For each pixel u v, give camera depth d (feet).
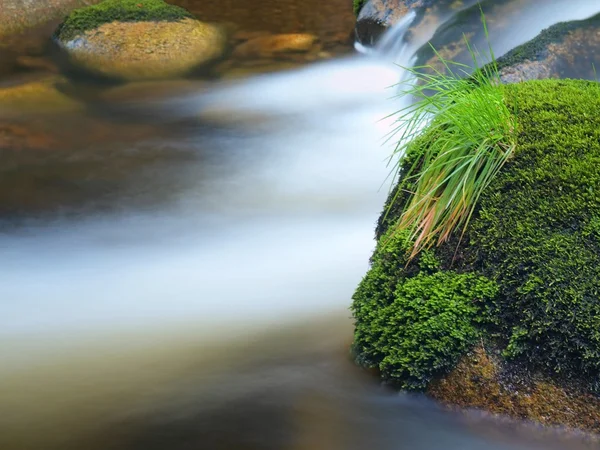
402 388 10.95
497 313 10.64
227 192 19.69
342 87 25.25
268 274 15.81
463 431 10.36
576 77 18.48
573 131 12.12
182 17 29.22
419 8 25.52
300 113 23.95
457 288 10.98
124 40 27.91
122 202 19.08
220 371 12.17
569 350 9.90
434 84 14.34
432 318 10.77
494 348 10.48
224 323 13.83
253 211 18.79
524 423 10.07
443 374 10.67
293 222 18.24
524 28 22.04
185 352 12.85
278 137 22.58
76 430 10.87
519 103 13.07
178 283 15.51
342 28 30.40
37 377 12.22
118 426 10.93
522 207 11.30
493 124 12.34
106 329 13.75
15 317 14.30
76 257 16.70
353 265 16.15
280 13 32.30
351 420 10.85
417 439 10.46
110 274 15.96
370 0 27.66
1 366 12.57
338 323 13.51
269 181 20.29
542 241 10.75
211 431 10.74
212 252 16.87
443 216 11.96
